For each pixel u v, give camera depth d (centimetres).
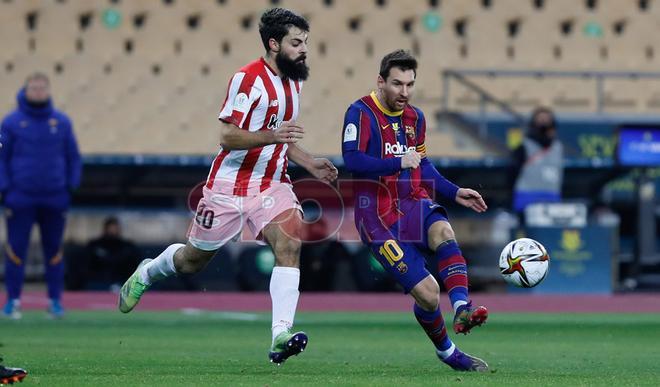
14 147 4359
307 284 5841
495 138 7356
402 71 2219
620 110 8112
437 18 8312
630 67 8375
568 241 5744
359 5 8269
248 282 5991
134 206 6475
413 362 2502
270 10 2189
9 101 7606
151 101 7706
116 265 5897
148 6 8112
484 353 2883
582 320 4519
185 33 8119
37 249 6050
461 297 2117
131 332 3656
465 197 2267
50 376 1997
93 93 7700
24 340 3234
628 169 6425
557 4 8431
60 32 7975
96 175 6325
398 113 2270
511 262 2223
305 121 7538
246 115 2159
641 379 2034
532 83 8112
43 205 4397
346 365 2378
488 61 8231
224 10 8194
